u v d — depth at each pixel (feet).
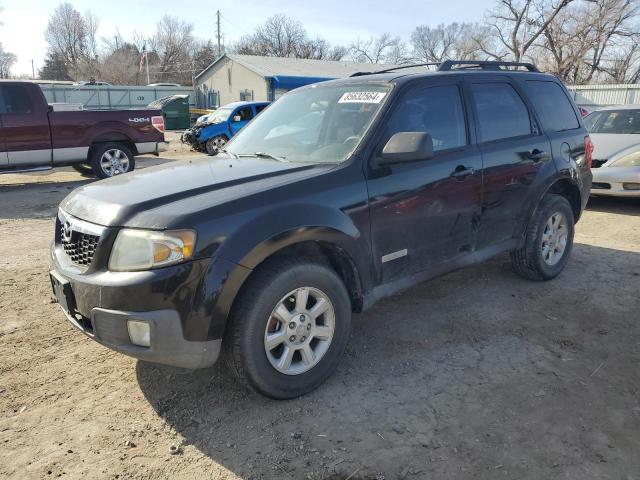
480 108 13.41
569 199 16.81
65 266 9.48
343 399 9.98
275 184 9.70
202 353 8.71
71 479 7.98
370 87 12.27
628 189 25.17
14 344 12.13
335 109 12.28
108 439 8.90
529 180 14.32
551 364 11.22
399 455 8.44
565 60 143.13
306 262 9.66
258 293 9.02
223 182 9.83
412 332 12.78
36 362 11.35
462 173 12.36
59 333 12.70
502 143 13.65
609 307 14.20
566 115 16.38
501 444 8.67
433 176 11.73
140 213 8.77
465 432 8.98
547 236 15.57
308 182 9.93
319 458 8.40
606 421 9.25
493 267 17.40
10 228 23.50
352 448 8.63
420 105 12.04
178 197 9.21
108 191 9.94
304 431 9.06
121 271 8.59
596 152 26.58
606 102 103.19
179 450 8.63
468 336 12.55
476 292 15.29
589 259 18.40
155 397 10.11
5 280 16.31
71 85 137.80
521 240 14.90
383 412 9.56
